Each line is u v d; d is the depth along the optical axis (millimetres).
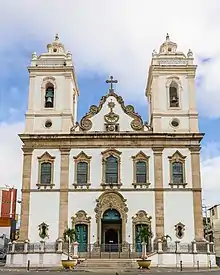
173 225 45250
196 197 46094
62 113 49781
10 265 42062
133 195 46438
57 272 34031
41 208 46219
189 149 47750
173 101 50594
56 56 52250
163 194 46312
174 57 51906
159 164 47312
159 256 41750
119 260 40812
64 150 48062
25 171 47438
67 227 45562
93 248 44625
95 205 46281
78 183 46969
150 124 52812
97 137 48219
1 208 76000
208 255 42531
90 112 50031
